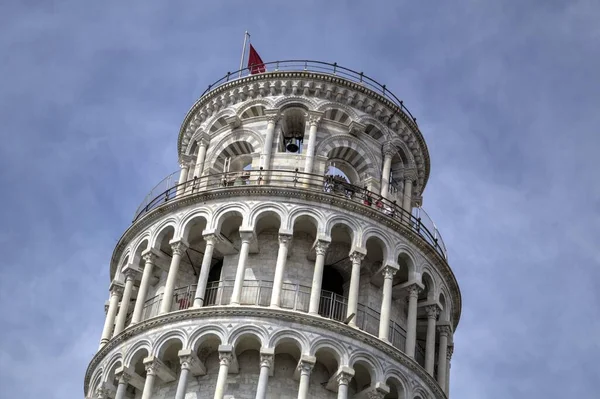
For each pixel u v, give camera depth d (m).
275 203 50.38
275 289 47.59
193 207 51.59
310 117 55.94
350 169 57.22
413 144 59.72
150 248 51.56
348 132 56.66
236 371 46.81
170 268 49.84
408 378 47.69
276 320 46.31
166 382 48.09
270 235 51.50
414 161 59.69
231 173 53.50
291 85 57.19
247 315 46.47
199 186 54.09
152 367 46.56
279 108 56.53
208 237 49.81
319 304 50.72
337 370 46.31
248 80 57.81
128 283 52.41
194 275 53.12
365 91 57.66
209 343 47.16
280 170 52.16
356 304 48.00
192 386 47.16
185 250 50.78
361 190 54.97
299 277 50.22
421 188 61.44
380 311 50.38
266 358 45.16
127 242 54.97
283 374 46.97
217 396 44.31
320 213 50.19
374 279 51.44
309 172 53.84
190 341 46.31
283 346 46.75
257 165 54.75
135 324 48.50
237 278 48.16
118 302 53.75
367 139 56.94
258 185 50.53
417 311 52.94
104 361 49.72
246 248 49.12
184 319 47.12
